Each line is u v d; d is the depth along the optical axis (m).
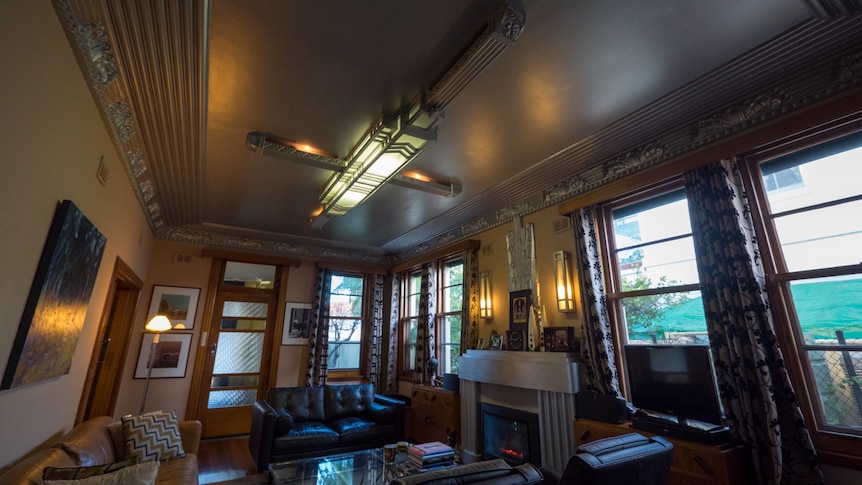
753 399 2.47
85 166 2.41
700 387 2.58
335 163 3.63
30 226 1.78
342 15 2.08
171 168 3.67
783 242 2.59
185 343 5.66
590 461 1.54
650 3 2.00
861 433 2.17
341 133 3.23
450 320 5.86
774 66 2.43
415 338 6.65
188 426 3.54
